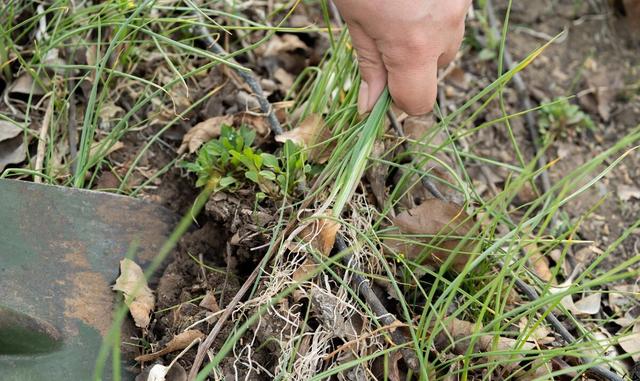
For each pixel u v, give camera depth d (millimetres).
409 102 653
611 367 698
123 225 715
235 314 664
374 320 644
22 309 646
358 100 692
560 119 912
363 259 693
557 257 804
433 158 730
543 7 1024
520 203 855
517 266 667
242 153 738
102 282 684
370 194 754
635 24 1011
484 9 973
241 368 646
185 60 846
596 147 911
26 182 701
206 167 733
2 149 773
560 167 890
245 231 707
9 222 681
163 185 790
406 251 710
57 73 820
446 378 654
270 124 779
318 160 742
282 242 668
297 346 627
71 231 695
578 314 753
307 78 888
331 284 672
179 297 699
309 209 690
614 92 955
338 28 914
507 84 951
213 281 705
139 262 708
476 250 632
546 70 969
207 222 746
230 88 840
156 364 645
